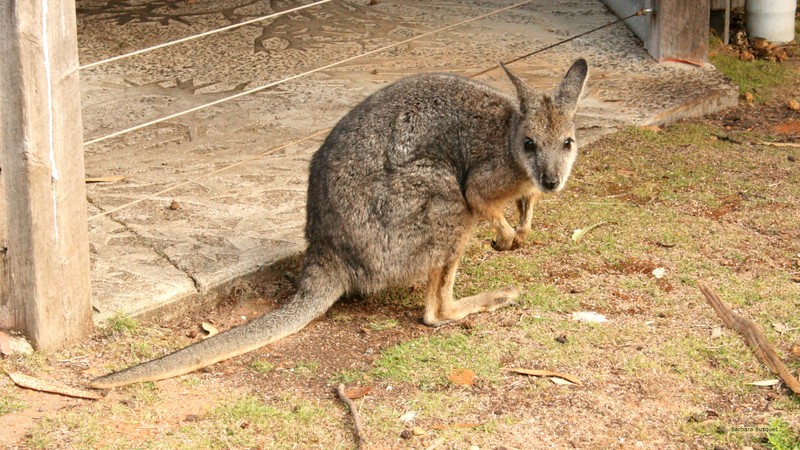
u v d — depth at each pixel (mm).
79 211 4379
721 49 9188
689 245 5598
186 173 6500
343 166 4762
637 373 4324
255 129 7297
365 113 4887
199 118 7504
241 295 5094
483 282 5250
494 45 9031
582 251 5555
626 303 4969
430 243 4754
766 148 7090
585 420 3998
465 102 4922
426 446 3812
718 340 4598
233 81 8242
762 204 6160
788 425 3939
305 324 4676
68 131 4242
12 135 4113
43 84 4090
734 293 5020
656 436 3896
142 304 4762
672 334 4656
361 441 3832
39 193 4191
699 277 5223
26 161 4121
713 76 8211
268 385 4273
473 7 10211
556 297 5023
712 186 6434
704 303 4949
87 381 4223
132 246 5359
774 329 4680
